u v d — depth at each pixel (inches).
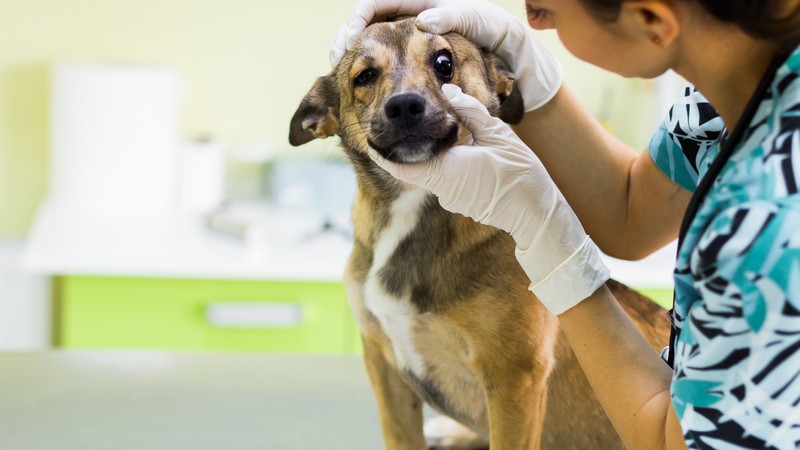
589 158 65.9
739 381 41.4
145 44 142.4
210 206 141.3
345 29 67.0
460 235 61.2
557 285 53.2
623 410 50.0
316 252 127.2
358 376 88.7
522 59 65.0
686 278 44.0
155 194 135.7
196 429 75.4
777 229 39.2
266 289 124.0
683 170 59.7
